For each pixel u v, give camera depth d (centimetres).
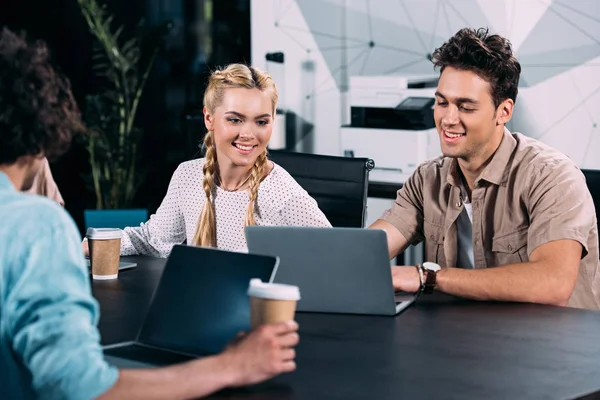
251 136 267
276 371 143
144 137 606
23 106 132
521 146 251
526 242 248
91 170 612
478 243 255
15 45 135
